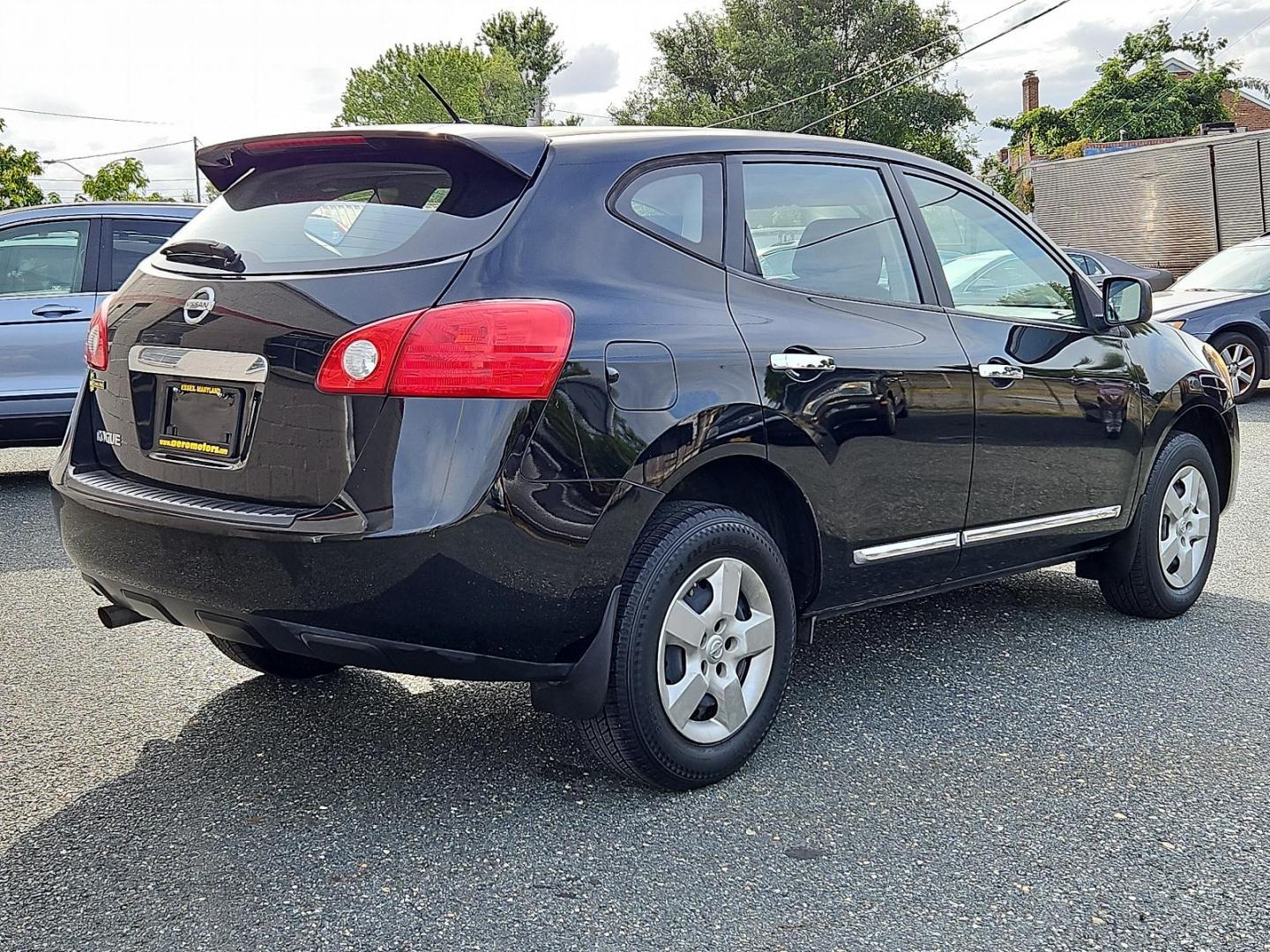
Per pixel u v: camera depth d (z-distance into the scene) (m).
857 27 49.59
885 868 2.87
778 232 3.57
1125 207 23.53
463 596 2.79
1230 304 11.77
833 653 4.50
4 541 6.31
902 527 3.75
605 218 3.14
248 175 3.48
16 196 36.38
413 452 2.73
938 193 4.18
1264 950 2.53
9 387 7.54
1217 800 3.24
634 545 3.03
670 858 2.91
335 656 2.88
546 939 2.56
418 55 74.81
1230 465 5.21
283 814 3.14
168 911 2.66
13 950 2.50
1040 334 4.26
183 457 3.07
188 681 4.14
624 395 2.97
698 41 55.75
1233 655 4.47
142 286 3.30
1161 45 49.88
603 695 3.02
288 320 2.87
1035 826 3.09
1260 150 20.41
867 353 3.59
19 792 3.27
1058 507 4.33
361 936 2.57
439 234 2.93
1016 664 4.38
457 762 3.47
